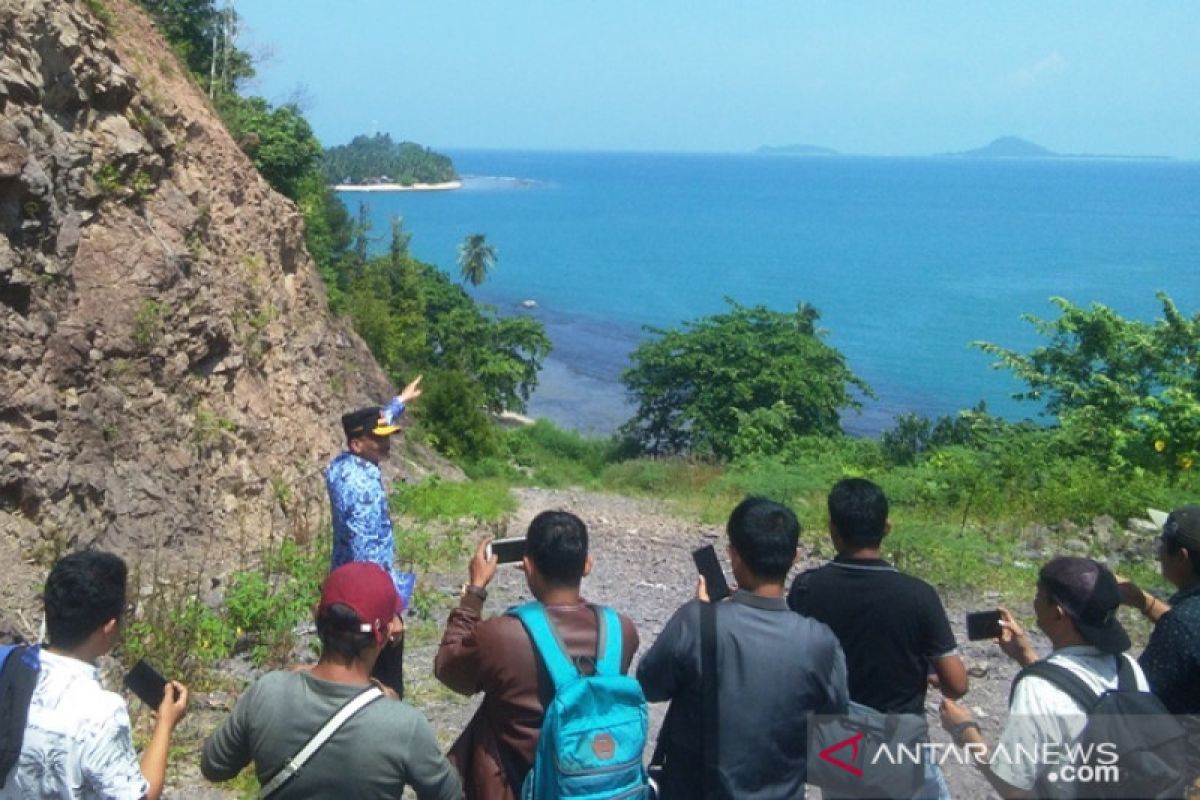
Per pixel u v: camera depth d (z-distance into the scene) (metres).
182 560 9.57
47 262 9.27
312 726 3.37
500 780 3.61
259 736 3.40
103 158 10.62
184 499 10.18
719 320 44.66
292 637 7.84
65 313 9.48
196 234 11.89
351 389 18.03
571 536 3.76
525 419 66.12
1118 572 11.78
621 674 3.52
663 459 35.09
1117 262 164.00
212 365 11.74
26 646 3.37
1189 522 3.96
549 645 3.57
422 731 3.42
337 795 3.34
